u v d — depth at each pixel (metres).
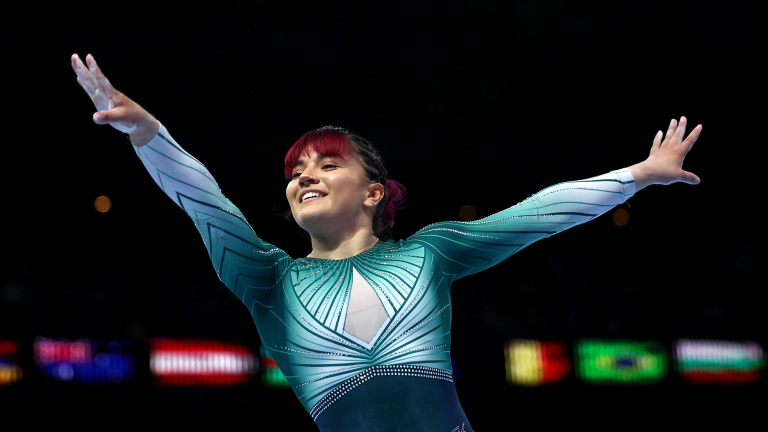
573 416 10.48
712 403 10.93
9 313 10.45
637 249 16.05
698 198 15.88
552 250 15.80
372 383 2.53
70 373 8.96
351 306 2.63
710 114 14.50
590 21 13.16
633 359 10.98
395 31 13.50
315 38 13.41
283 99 13.85
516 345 10.67
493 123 14.44
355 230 2.94
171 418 9.18
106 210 14.12
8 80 12.61
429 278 2.74
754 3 13.15
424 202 14.73
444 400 2.58
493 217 2.94
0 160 13.30
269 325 2.73
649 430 10.62
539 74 13.78
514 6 12.95
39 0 12.10
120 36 12.75
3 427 8.52
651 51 13.65
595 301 13.65
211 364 9.57
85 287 11.68
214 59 13.28
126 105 2.47
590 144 14.83
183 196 2.63
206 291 12.32
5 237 13.40
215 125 13.76
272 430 9.50
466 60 13.67
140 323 10.65
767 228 15.38
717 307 13.53
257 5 12.94
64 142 13.34
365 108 14.11
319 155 2.97
